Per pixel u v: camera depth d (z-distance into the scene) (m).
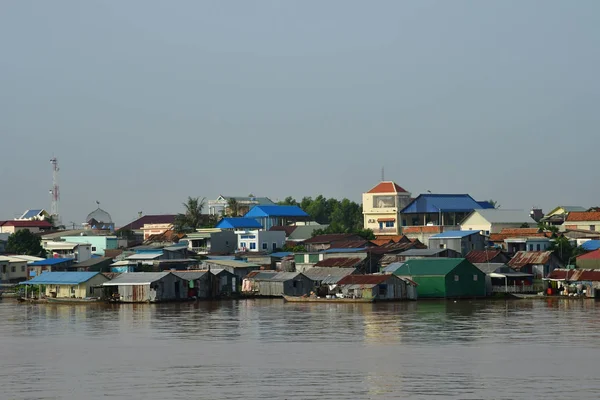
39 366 80.50
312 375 73.81
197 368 78.00
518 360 79.50
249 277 163.25
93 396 67.56
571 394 66.19
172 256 183.62
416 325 105.31
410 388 68.56
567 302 136.12
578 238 192.50
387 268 152.00
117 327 110.12
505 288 146.88
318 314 121.31
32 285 162.25
